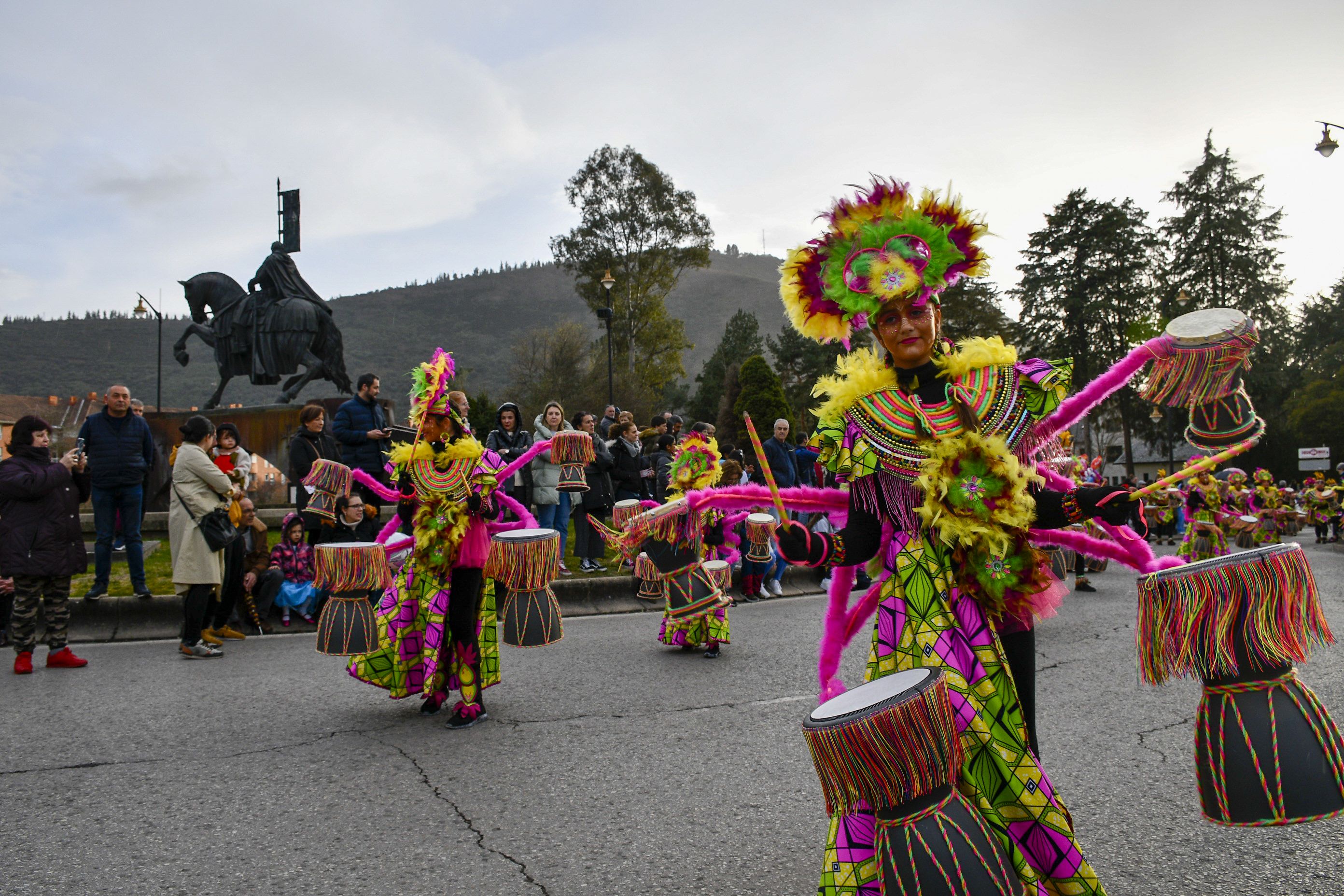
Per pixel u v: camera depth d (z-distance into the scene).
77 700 6.18
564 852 3.53
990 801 2.31
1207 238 49.34
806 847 3.52
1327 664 6.68
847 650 7.74
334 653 5.98
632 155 50.97
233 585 8.48
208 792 4.30
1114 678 6.46
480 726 5.44
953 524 2.40
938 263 2.67
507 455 11.38
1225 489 12.65
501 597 9.19
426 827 3.82
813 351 59.59
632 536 7.31
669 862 3.41
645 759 4.71
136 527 9.20
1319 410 47.69
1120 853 3.39
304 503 9.52
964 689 2.34
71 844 3.69
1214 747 2.53
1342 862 3.26
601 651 7.98
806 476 12.70
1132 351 2.70
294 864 3.47
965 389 2.59
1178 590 2.52
